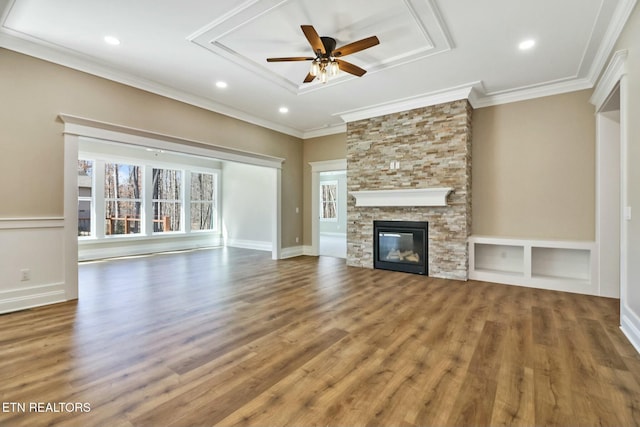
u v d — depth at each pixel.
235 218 9.05
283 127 6.46
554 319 2.98
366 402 1.72
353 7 2.66
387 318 3.02
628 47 2.61
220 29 2.98
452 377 1.97
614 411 1.63
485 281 4.50
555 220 4.27
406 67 3.76
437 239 4.77
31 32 3.03
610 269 3.72
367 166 5.46
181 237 8.40
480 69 3.79
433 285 4.28
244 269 5.47
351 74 3.72
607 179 3.75
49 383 1.89
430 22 2.86
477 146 4.82
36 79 3.30
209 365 2.12
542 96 4.33
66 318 2.99
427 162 4.80
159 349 2.36
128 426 1.52
